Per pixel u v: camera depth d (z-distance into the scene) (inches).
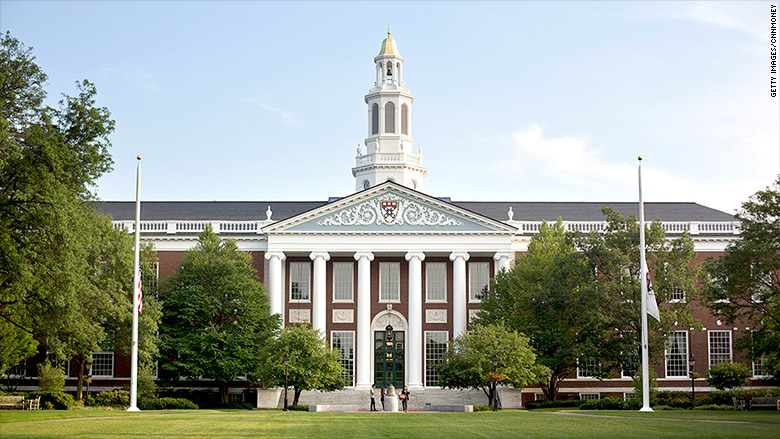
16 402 2278.5
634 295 2711.6
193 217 3577.8
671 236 3403.1
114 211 3629.4
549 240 3112.7
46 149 1923.0
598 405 2640.3
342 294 3417.8
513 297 3065.9
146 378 2802.7
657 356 2765.7
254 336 3036.4
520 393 3125.0
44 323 2159.2
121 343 2805.1
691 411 2176.4
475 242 3321.9
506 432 1369.3
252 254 3412.9
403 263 3435.0
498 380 2704.2
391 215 3336.6
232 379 3260.3
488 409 2760.8
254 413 2110.0
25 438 1248.2
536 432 1368.1
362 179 3855.8
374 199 3351.4
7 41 2020.2
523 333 2908.5
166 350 3112.7
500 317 3078.2
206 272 3051.2
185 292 3031.5
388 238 3334.2
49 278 2015.3
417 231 3326.8
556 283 2869.1
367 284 3316.9
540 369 2856.8
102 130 2103.8
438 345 3366.1
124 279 2770.7
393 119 3838.6
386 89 3841.0
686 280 2731.3
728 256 2385.6
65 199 1932.8
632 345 2741.1
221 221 3457.2
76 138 2105.1
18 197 1968.5
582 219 3580.2
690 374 2984.7
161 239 3388.3
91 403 2657.5
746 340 2395.4
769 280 2459.4
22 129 2025.1
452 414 2078.0
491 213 3634.4
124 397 2714.1
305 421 1664.6
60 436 1275.8
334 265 3432.6
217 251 3134.8
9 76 1995.6
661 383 3294.8
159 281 3198.8
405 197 3348.9
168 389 3157.0
